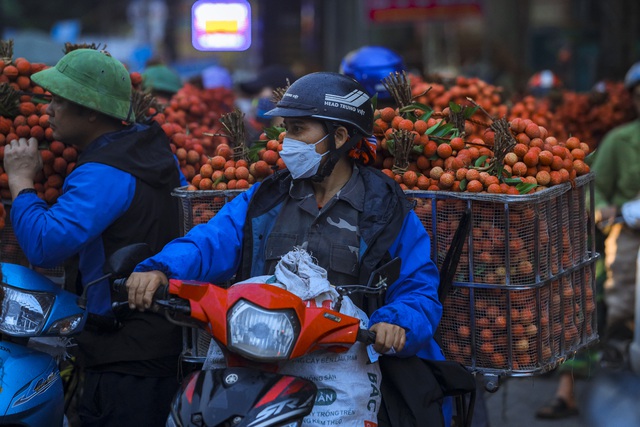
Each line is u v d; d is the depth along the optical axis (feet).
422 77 32.17
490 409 32.14
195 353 19.13
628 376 14.33
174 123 26.32
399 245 17.39
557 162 18.93
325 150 17.13
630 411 13.82
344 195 17.44
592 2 109.29
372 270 17.03
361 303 17.20
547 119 31.55
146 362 19.43
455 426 22.21
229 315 14.76
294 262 16.28
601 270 30.42
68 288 20.65
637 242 29.71
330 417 15.55
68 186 19.45
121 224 19.65
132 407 19.45
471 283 18.33
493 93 29.96
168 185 20.58
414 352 16.44
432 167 19.49
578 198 20.07
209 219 19.48
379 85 27.84
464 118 21.21
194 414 14.43
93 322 19.19
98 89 19.92
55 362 18.54
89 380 19.89
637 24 92.38
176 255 16.70
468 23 133.49
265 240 17.66
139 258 16.57
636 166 33.58
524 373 18.35
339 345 15.21
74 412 22.89
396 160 19.49
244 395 14.47
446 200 18.54
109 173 19.35
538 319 18.29
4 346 17.79
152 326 19.39
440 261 18.74
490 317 18.34
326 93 17.07
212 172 19.92
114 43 136.36
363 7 93.81
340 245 17.08
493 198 17.87
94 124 20.22
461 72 86.17
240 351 14.48
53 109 20.13
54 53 73.77
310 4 114.21
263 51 115.96
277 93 21.89
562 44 132.87
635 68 34.14
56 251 18.85
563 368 30.53
